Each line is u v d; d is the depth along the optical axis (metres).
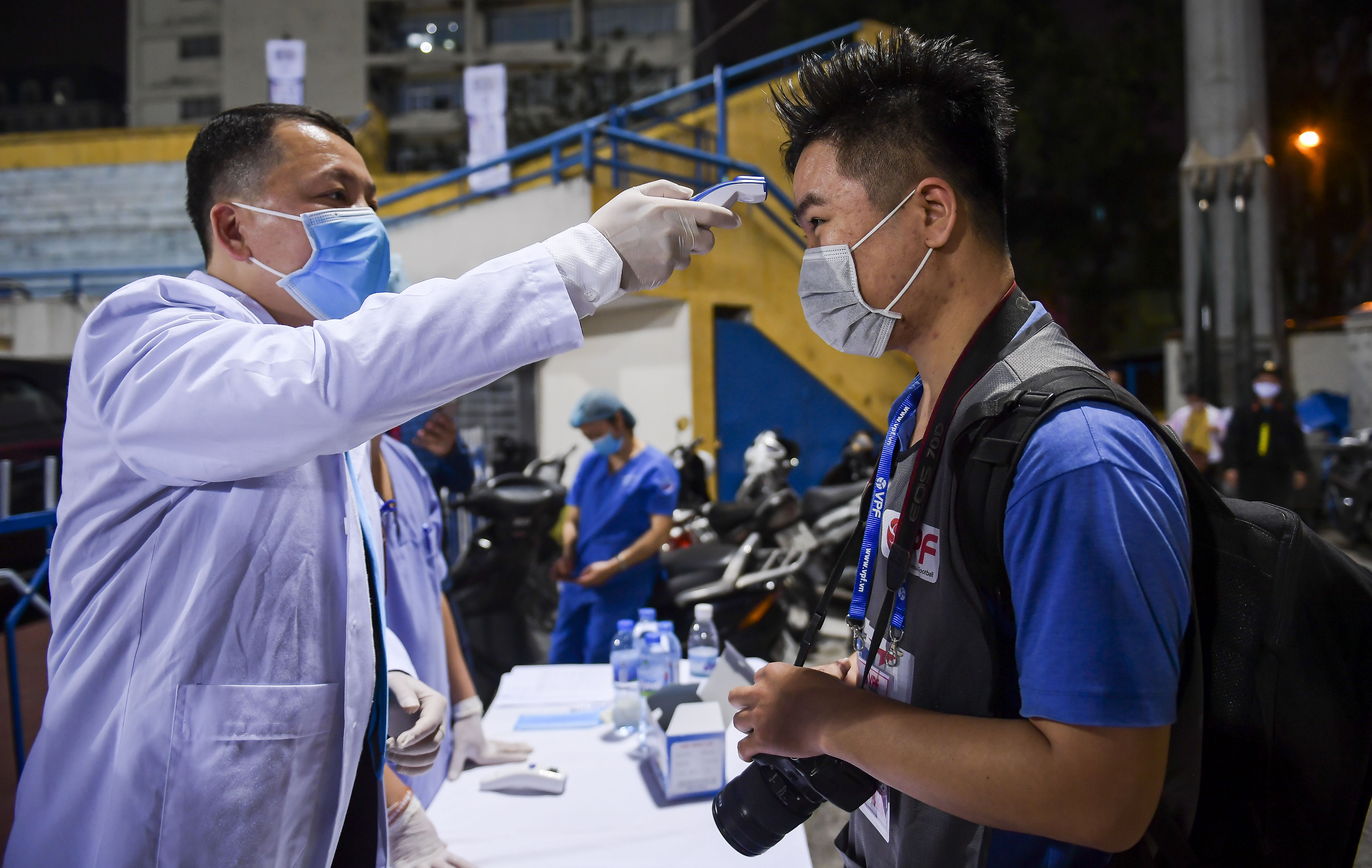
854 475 6.23
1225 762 0.86
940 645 0.86
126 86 45.41
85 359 0.98
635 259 0.98
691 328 6.71
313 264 1.11
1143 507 0.72
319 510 1.03
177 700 0.92
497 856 1.42
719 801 1.05
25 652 3.68
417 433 3.24
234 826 0.92
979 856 0.82
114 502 0.98
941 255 0.90
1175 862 0.79
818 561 4.42
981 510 0.80
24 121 43.69
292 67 8.72
